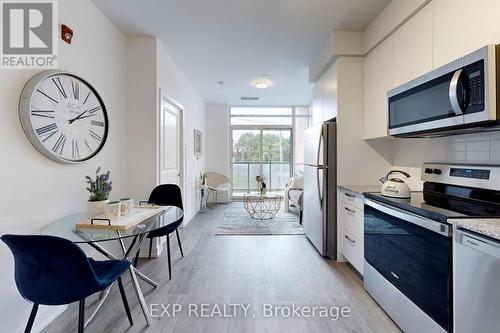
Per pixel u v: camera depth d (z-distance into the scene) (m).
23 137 1.74
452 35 1.71
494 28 1.41
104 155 2.64
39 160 1.86
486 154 1.82
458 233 1.30
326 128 3.05
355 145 3.01
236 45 3.37
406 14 2.16
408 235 1.69
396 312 1.83
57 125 1.97
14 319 1.66
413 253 1.64
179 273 2.69
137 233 1.67
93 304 2.11
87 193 2.34
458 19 1.66
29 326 1.43
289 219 5.00
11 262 1.64
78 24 2.25
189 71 4.35
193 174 5.33
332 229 3.08
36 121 1.78
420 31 2.04
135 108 3.10
